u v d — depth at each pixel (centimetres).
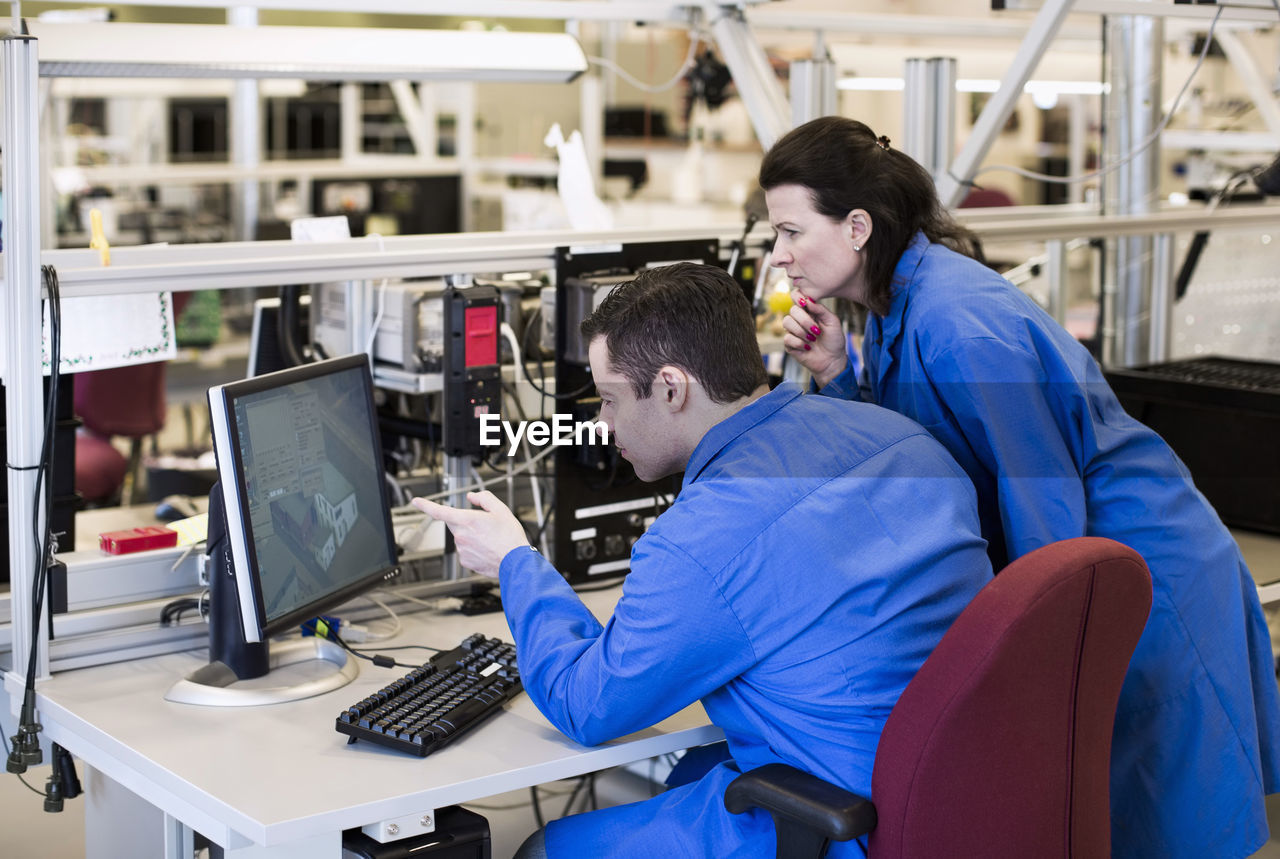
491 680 166
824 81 241
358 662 178
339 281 194
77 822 228
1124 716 168
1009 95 211
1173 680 166
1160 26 284
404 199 498
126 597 181
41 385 162
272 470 162
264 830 129
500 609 202
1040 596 128
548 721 159
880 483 146
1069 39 306
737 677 145
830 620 139
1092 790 142
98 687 167
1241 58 315
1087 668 135
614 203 497
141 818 171
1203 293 309
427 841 140
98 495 337
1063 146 548
